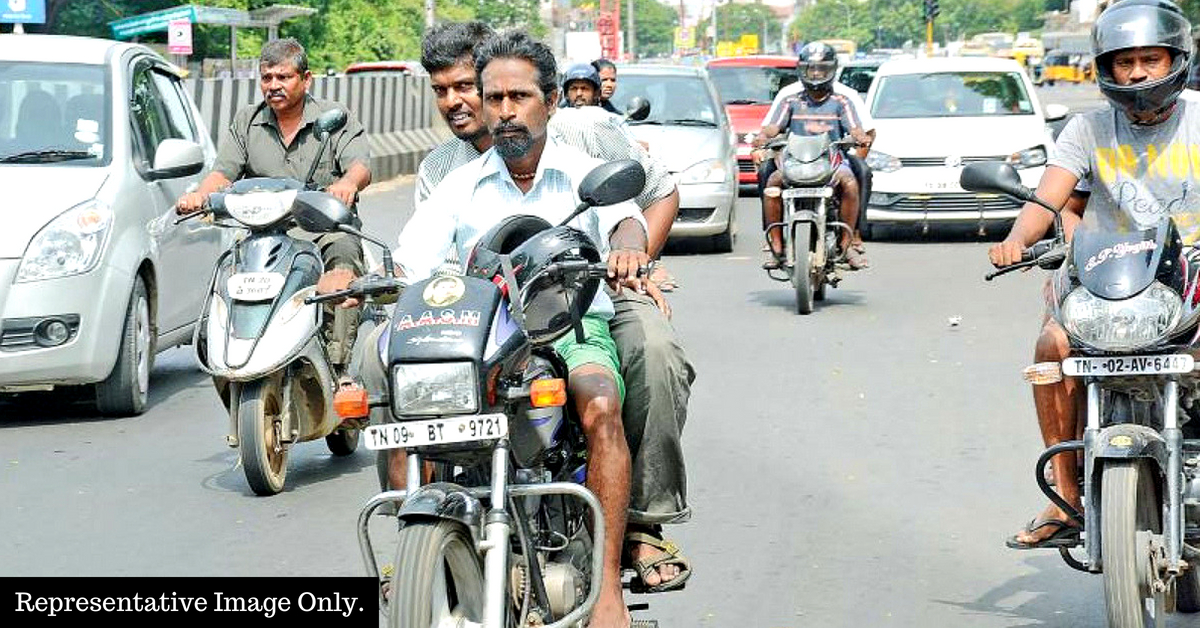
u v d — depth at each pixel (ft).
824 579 31.96
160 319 51.29
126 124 51.16
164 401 51.57
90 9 186.29
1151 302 25.14
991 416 47.06
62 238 47.16
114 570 32.96
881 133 95.20
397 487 24.22
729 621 29.43
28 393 53.42
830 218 69.15
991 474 40.24
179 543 34.94
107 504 38.42
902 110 97.91
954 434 44.78
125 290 48.16
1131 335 25.16
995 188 28.35
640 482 24.76
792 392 50.85
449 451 21.36
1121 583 24.44
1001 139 93.56
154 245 50.52
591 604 21.93
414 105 161.89
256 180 39.37
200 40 209.26
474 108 28.35
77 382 47.52
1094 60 28.53
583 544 23.57
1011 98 98.27
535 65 24.84
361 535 22.25
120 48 53.98
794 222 66.90
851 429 45.50
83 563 33.45
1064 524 27.25
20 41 53.16
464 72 28.22
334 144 43.37
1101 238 26.20
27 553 34.22
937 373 53.93
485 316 21.31
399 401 21.11
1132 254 25.62
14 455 43.86
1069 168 29.35
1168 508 25.25
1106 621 29.30
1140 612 24.54
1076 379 27.14
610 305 24.53
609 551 23.29
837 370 54.60
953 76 99.76
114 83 52.01
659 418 24.58
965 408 48.21
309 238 41.65
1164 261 25.50
